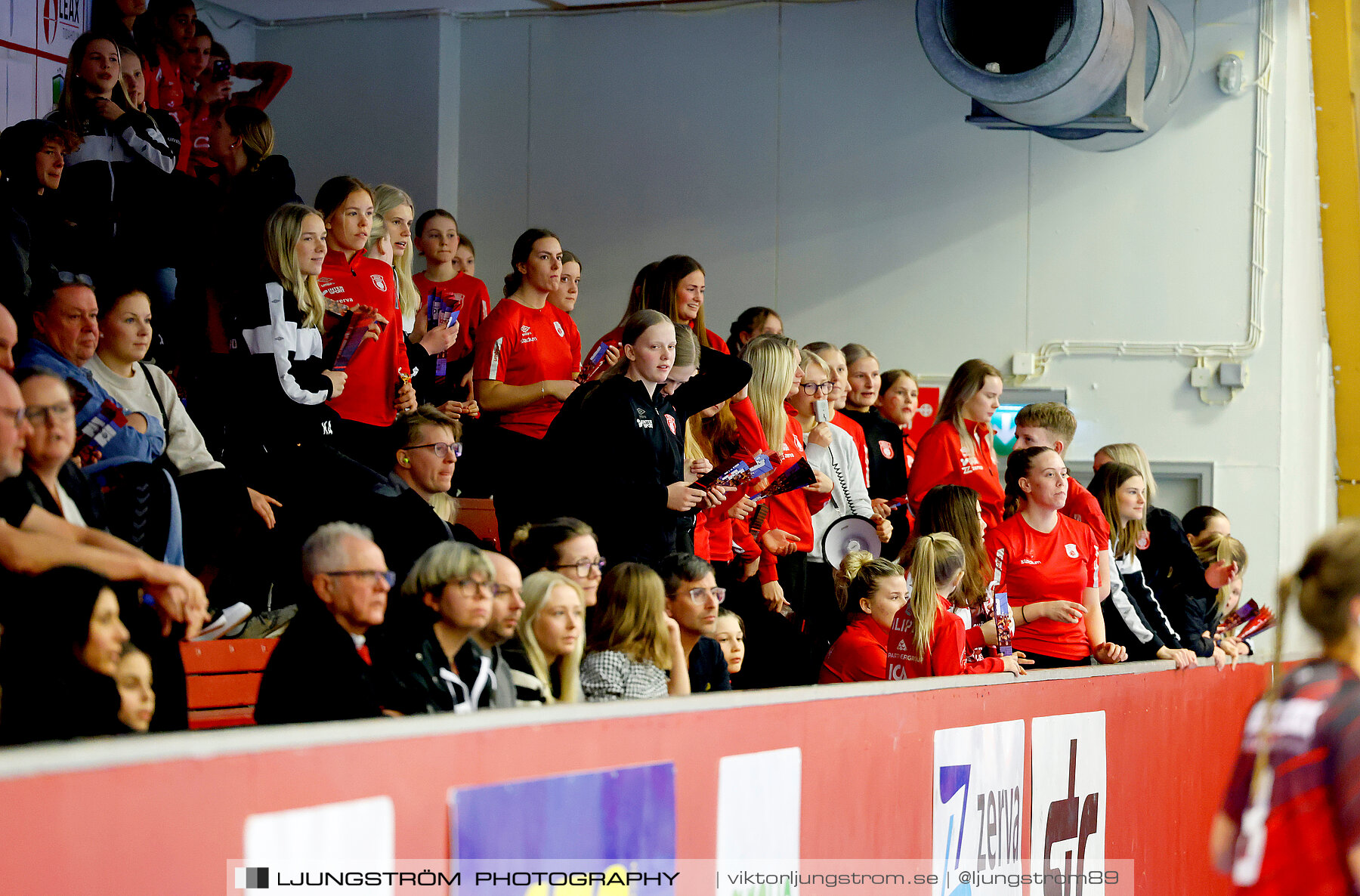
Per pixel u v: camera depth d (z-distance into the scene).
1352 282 33.38
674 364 19.14
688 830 11.30
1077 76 26.22
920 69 34.34
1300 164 33.25
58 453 10.94
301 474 16.16
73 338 13.91
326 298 19.05
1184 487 33.56
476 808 9.37
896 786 13.95
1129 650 21.05
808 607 22.58
